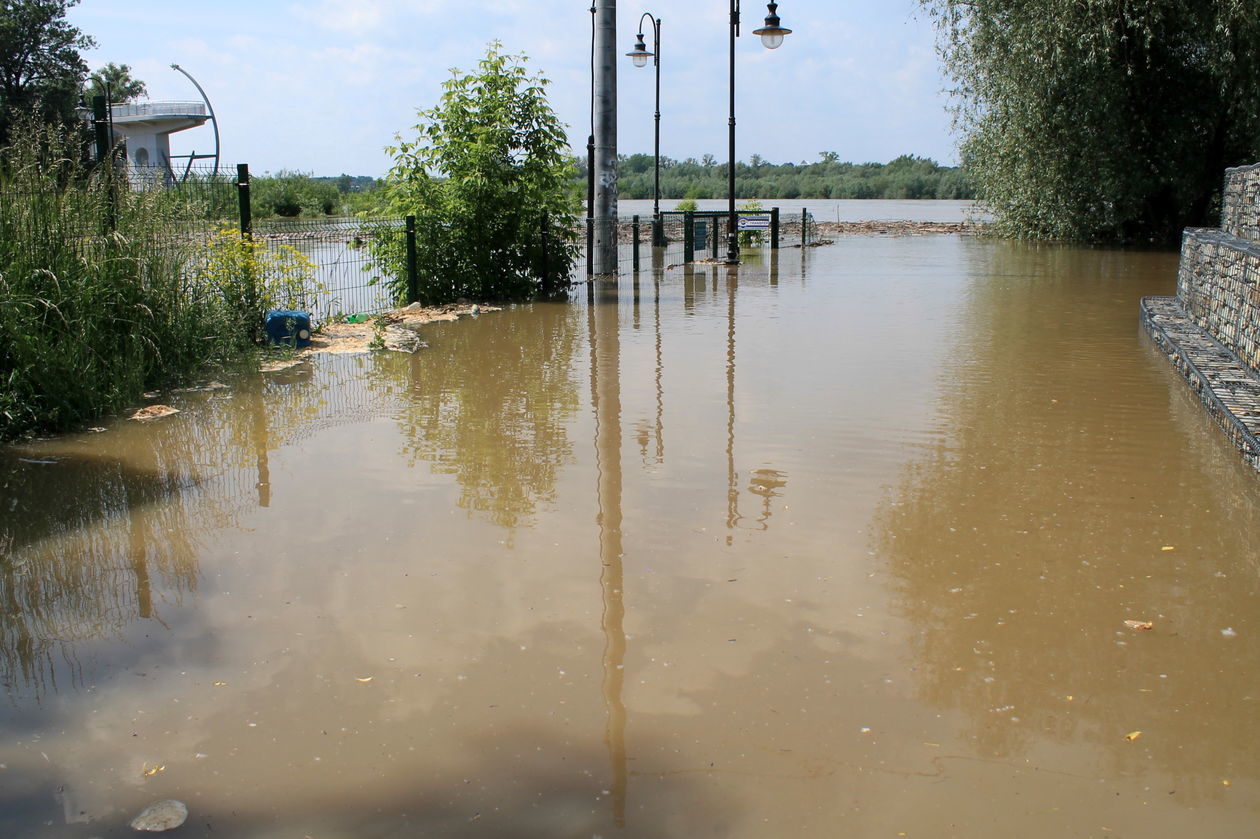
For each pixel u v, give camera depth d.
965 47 25.20
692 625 3.79
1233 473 5.70
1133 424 6.80
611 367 9.04
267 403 7.62
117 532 4.83
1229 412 6.42
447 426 6.90
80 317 7.14
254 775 2.87
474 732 3.08
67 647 3.66
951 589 4.12
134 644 3.68
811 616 3.87
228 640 3.70
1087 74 23.39
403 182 13.73
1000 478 5.61
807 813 2.69
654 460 6.01
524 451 6.24
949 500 5.24
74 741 3.04
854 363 9.07
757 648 3.61
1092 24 22.41
